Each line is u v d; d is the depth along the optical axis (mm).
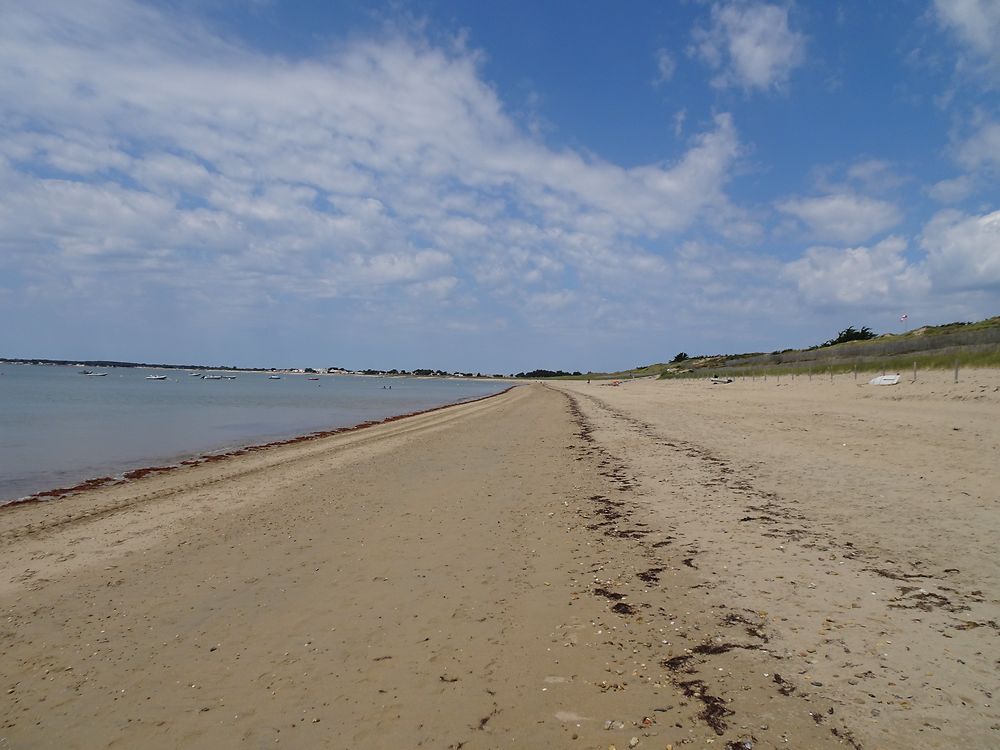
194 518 11461
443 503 11523
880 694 4230
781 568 6703
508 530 9336
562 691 4719
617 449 16891
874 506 8672
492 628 5938
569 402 46406
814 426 17266
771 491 10148
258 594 7262
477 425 29688
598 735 4125
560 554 7996
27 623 6773
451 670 5184
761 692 4414
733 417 22125
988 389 18953
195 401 58250
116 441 26531
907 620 5246
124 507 12969
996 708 3965
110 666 5660
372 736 4336
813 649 4926
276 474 16422
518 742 4137
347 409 50500
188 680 5320
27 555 9547
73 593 7676
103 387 85625
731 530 8234
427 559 8188
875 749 3688
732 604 5934
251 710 4789
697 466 13086
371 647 5711
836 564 6652
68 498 14414
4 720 4863
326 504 12031
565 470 14352
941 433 13594
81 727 4715
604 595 6504
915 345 38156
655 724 4176
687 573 6871
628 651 5238
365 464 17438
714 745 3881
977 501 8383
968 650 4688
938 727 3830
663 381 74688
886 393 22688
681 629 5531
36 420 35844
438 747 4160
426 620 6230
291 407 52656
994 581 5852
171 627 6453
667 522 8953
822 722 4000
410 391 104125
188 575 8102
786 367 48188
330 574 7812
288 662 5520
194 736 4500
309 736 4398
